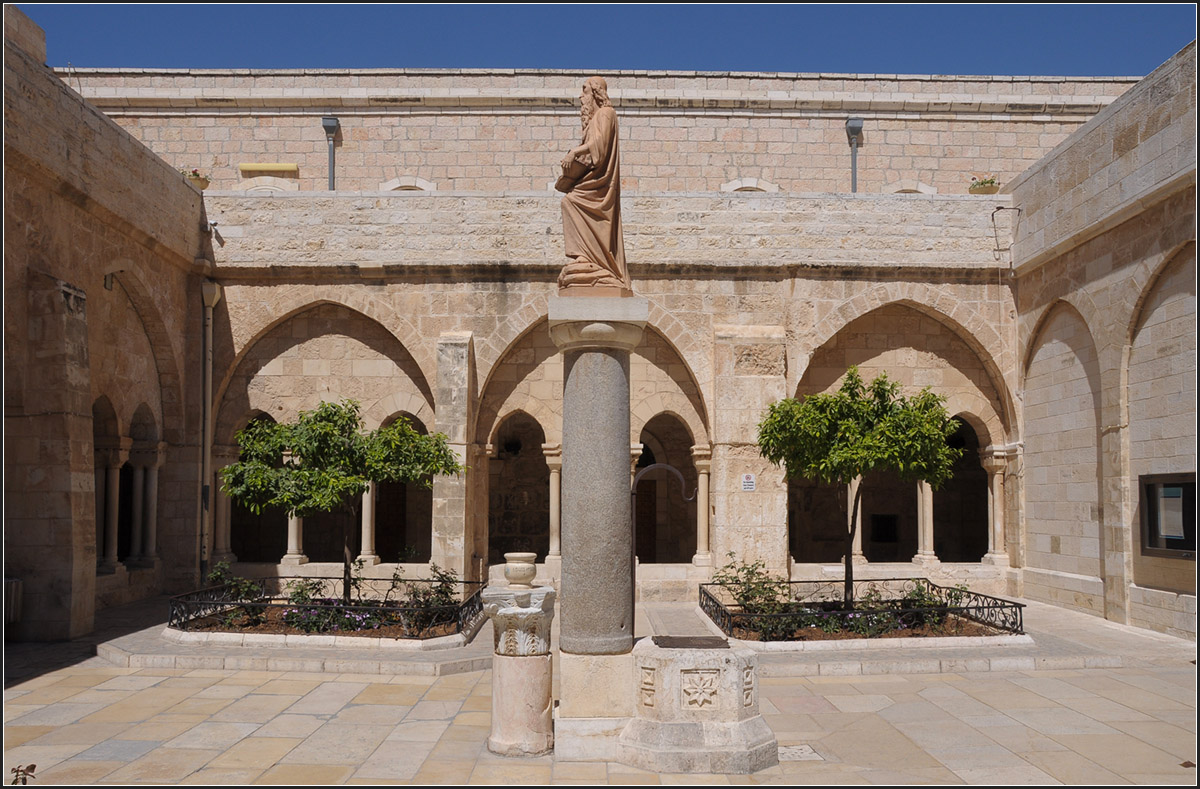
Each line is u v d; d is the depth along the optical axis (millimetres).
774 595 14133
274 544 24625
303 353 18328
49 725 8766
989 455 18469
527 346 18266
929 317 18484
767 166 23609
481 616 14523
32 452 12961
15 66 12430
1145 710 9352
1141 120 13516
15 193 12719
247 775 7246
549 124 23688
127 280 15883
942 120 23891
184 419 17688
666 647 7785
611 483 7844
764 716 9188
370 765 7488
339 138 23688
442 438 14086
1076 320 15953
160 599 16578
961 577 17984
